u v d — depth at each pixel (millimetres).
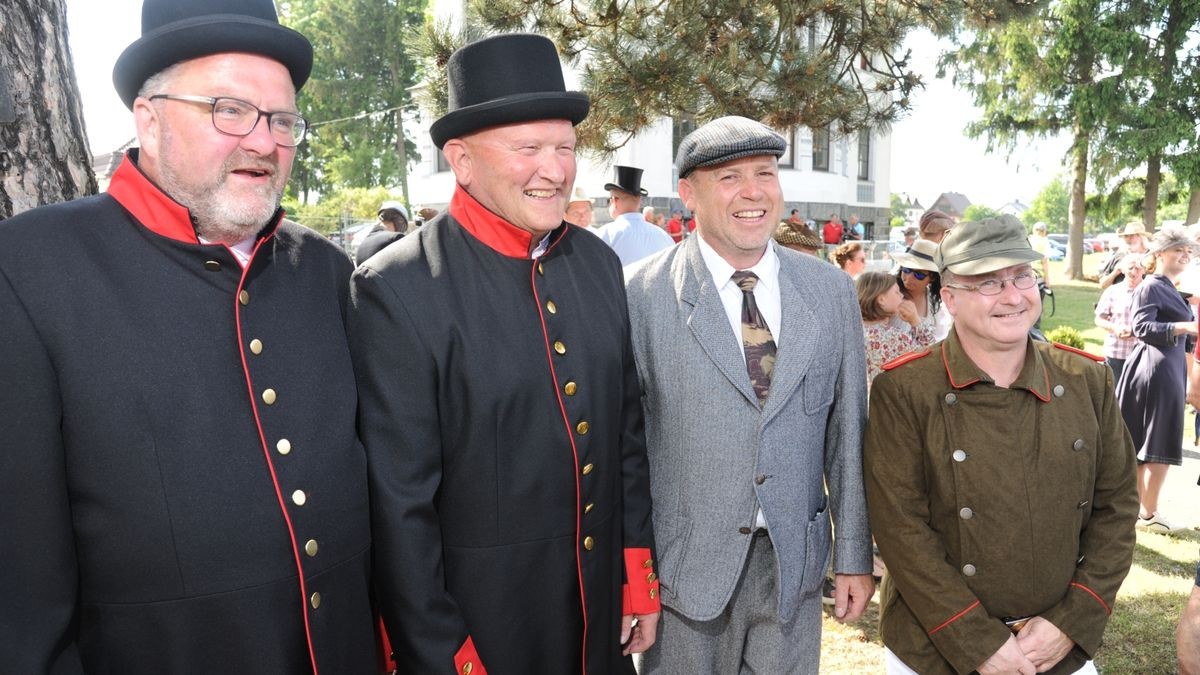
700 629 2275
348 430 1711
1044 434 2104
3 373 1356
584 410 1920
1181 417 5078
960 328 2170
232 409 1547
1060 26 20797
